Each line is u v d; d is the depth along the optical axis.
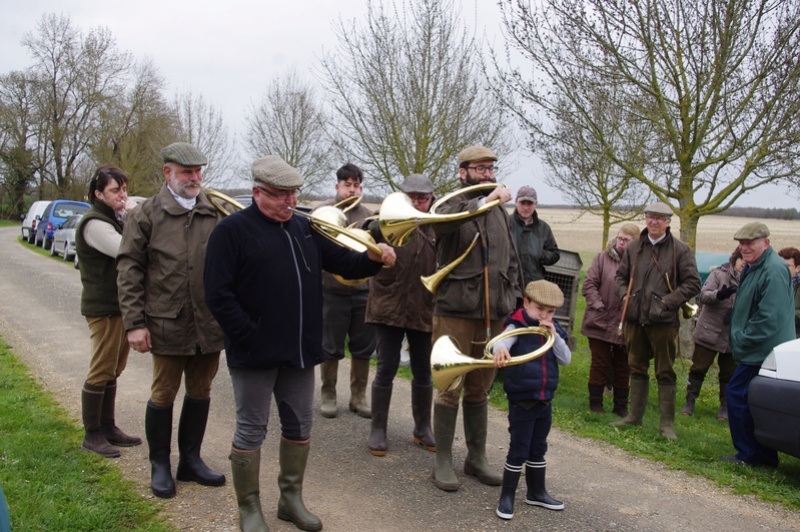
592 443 5.45
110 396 4.74
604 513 4.07
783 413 4.55
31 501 3.64
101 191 4.44
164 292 3.90
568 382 7.72
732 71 7.91
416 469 4.63
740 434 5.14
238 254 3.38
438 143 13.73
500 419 5.91
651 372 8.33
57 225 22.64
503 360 3.70
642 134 9.19
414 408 5.12
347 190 5.93
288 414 3.66
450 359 3.81
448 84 13.45
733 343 5.25
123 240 3.93
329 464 4.68
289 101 23.34
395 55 13.60
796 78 7.60
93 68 42.81
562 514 4.01
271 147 23.53
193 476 4.18
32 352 7.68
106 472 4.25
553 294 3.84
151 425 4.00
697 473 4.84
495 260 4.28
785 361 4.65
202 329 3.94
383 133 13.91
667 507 4.21
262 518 3.58
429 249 4.90
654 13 8.05
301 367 3.57
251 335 3.41
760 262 5.18
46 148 44.66
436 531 3.71
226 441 5.02
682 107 8.36
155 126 32.97
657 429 5.87
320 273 3.71
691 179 8.66
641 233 5.78
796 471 5.01
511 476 3.90
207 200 4.11
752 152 8.39
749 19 7.77
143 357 7.59
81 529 3.44
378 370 4.97
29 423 5.01
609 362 6.48
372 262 3.71
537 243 6.52
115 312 4.45
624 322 5.95
